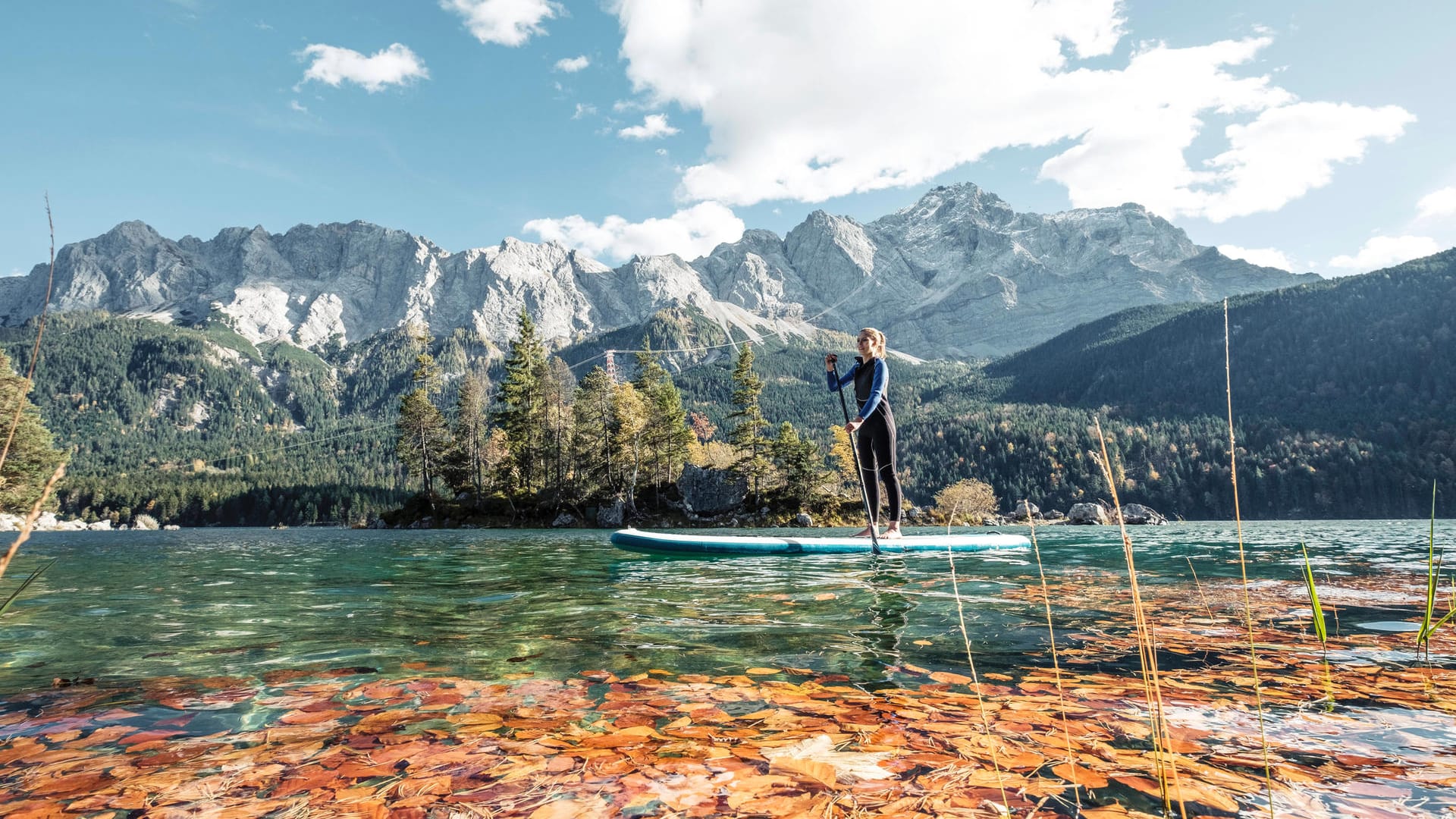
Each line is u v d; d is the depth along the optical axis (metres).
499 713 1.52
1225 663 1.93
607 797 1.09
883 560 5.07
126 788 1.13
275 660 2.06
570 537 14.98
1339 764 1.20
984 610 2.81
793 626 2.50
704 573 4.25
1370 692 1.64
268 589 3.92
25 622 2.81
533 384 52.50
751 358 52.06
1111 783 1.12
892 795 1.09
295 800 1.10
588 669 1.91
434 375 58.78
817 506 48.03
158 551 9.19
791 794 1.09
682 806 1.05
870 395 6.04
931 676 1.81
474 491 50.06
